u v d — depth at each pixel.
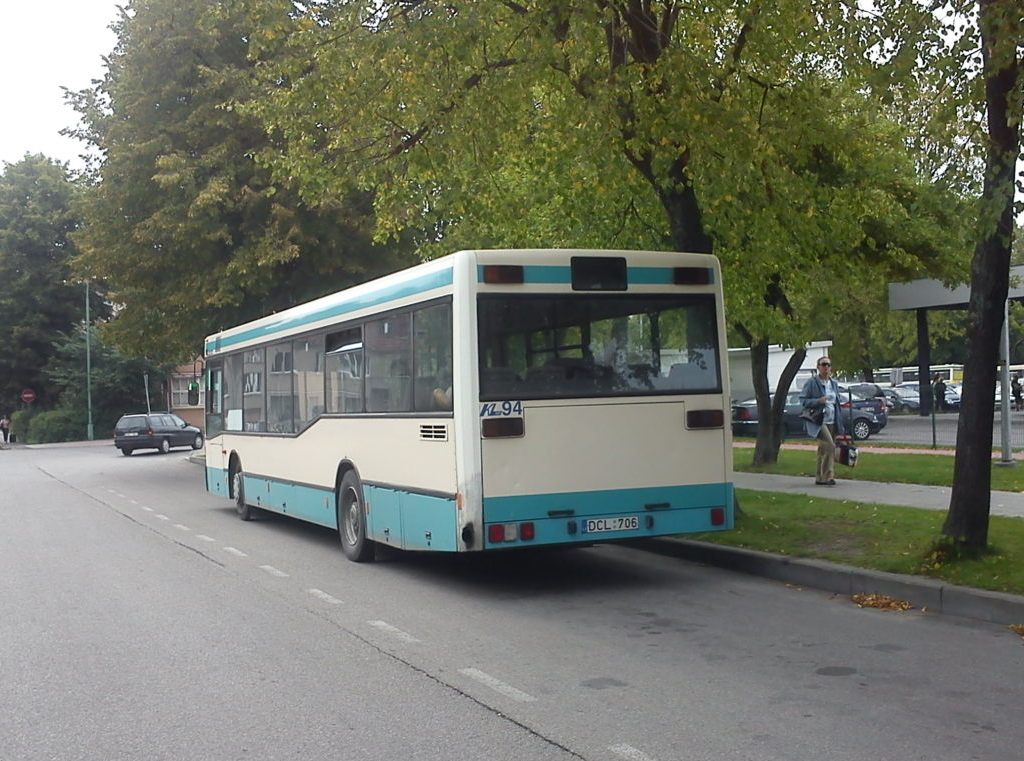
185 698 6.65
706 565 11.38
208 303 25.56
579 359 9.78
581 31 10.81
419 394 10.28
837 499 14.23
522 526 9.48
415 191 13.38
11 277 64.25
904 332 43.88
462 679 6.95
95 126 27.67
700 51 12.00
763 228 12.70
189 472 31.73
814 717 5.96
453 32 11.10
